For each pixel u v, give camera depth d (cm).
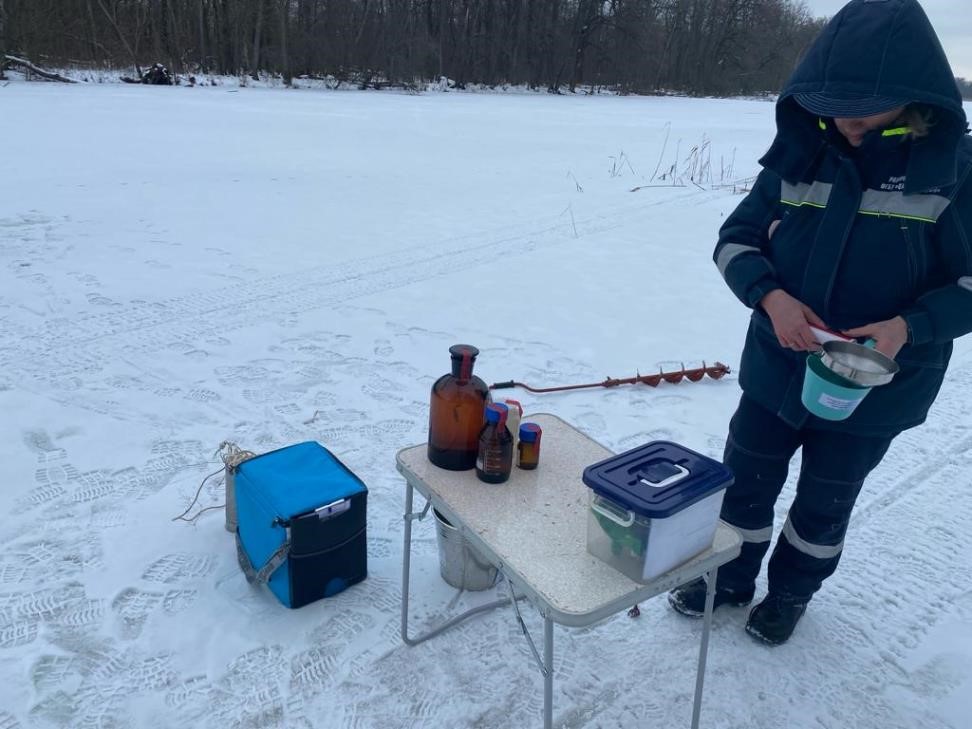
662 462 181
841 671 243
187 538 291
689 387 447
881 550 304
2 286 540
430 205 861
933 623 266
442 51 3806
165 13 3225
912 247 191
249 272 602
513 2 3978
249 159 1084
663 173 1140
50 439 354
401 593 268
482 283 605
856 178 192
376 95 2805
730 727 221
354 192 905
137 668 231
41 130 1243
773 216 221
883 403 207
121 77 2788
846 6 182
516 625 255
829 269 200
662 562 171
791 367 218
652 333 526
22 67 2630
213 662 235
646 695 231
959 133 176
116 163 995
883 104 171
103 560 276
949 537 314
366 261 646
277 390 416
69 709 217
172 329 487
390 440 371
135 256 625
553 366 466
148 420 377
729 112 2658
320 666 235
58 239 658
